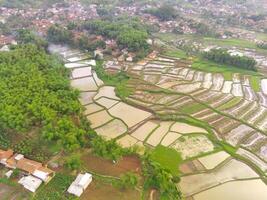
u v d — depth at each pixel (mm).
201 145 82875
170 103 101250
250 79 121938
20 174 65750
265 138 86062
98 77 119625
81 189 62125
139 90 109062
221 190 69438
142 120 91875
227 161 77750
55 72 104438
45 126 73562
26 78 93438
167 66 129375
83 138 73812
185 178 72250
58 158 70125
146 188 64250
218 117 94938
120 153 70438
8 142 74062
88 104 100250
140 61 133500
